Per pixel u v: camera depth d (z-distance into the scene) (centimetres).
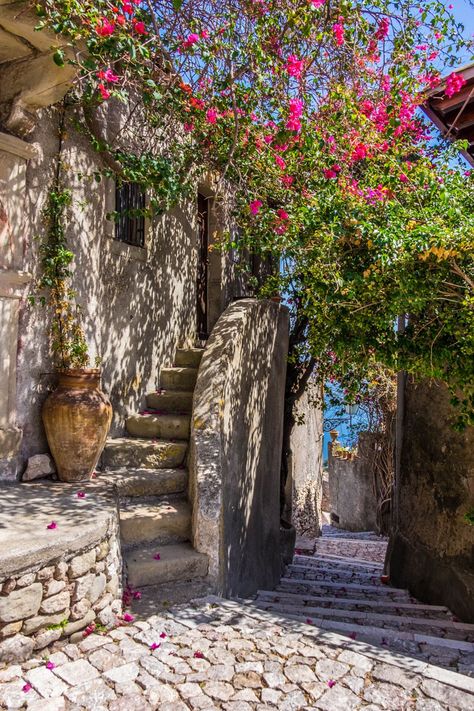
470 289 307
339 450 1227
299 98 365
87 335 402
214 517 334
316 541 973
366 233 323
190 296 588
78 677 222
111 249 441
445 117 423
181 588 315
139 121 447
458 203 314
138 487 376
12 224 343
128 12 283
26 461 358
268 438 516
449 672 233
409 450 511
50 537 248
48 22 265
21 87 324
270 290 556
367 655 245
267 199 420
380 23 364
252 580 436
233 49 337
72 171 388
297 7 332
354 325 376
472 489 404
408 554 496
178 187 379
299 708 205
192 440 363
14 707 202
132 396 474
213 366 396
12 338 346
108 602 275
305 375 679
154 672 227
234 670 230
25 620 230
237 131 347
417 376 486
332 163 361
